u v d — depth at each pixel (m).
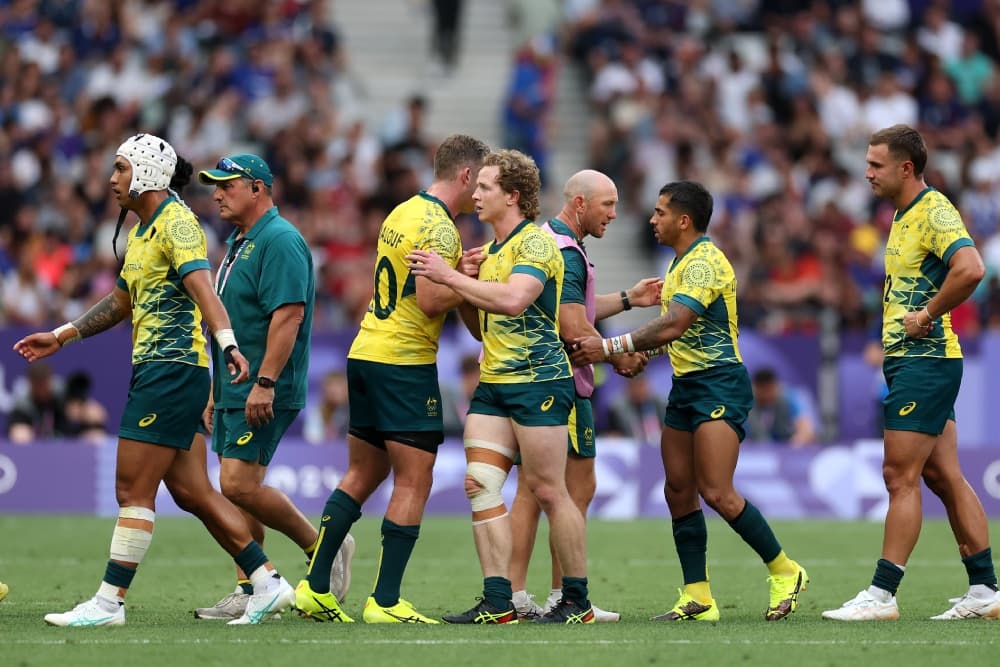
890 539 30.25
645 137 79.12
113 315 31.62
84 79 84.25
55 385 60.44
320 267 70.44
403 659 24.25
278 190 75.88
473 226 72.88
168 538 49.81
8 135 79.25
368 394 29.75
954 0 92.81
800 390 60.50
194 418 28.73
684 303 30.27
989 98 87.19
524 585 31.47
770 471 57.84
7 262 73.19
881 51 86.88
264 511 30.56
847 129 84.25
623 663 24.02
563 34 86.25
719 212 76.56
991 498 57.12
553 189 79.62
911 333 30.08
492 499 29.34
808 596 35.34
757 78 84.00
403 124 82.12
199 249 28.44
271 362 29.52
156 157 28.61
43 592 35.31
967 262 29.59
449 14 86.19
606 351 30.34
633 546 47.44
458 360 59.00
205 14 86.19
